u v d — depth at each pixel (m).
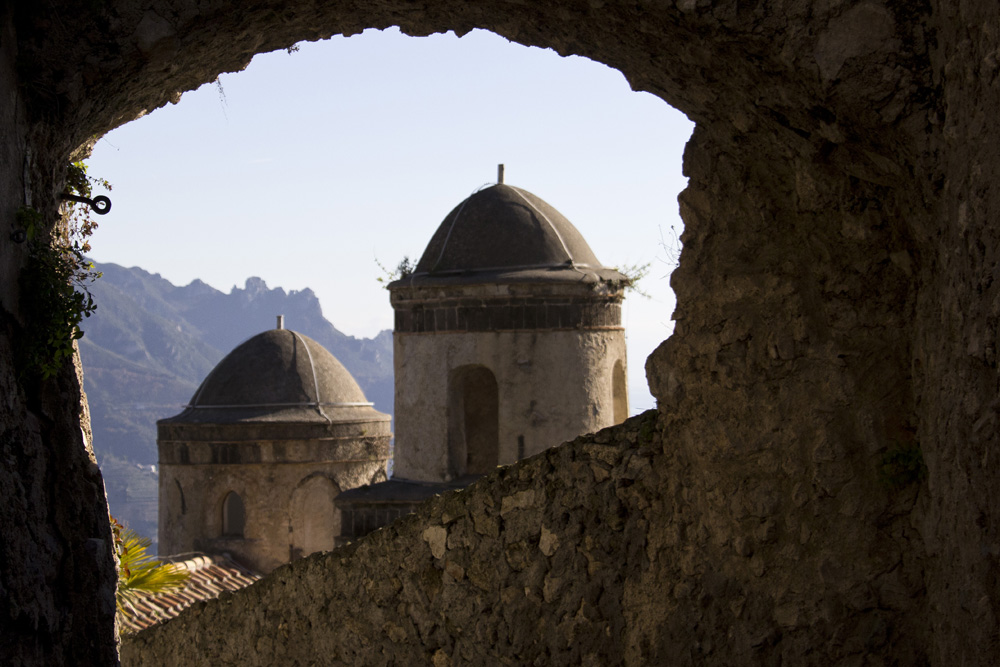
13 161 4.84
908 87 4.37
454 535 6.75
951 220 4.29
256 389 20.27
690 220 5.99
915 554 4.91
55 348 5.10
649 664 5.70
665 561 5.77
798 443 5.30
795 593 5.22
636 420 6.11
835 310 5.21
